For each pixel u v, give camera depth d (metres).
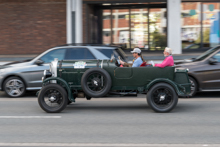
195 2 16.73
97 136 6.12
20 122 7.29
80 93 8.56
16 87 10.76
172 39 16.41
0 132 6.44
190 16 16.84
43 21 17.34
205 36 16.94
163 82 8.24
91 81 8.27
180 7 16.50
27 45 17.53
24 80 10.68
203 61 10.55
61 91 8.20
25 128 6.75
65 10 17.17
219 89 10.44
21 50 17.58
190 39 16.97
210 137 6.04
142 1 16.73
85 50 10.25
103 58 10.03
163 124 7.06
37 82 10.67
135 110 8.68
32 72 10.65
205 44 16.98
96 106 9.30
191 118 7.64
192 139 5.90
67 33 16.34
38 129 6.67
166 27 17.31
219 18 16.83
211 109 8.70
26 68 10.65
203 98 10.55
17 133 6.36
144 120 7.45
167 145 5.54
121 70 8.34
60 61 8.54
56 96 8.26
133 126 6.89
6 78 10.77
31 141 5.81
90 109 8.85
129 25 17.61
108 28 17.73
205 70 10.37
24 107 9.09
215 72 10.37
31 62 10.75
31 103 9.72
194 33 16.92
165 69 8.28
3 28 17.53
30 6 17.31
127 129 6.64
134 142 5.71
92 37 17.52
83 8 16.53
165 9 17.20
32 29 17.42
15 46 17.58
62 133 6.35
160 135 6.18
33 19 17.38
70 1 14.90
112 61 8.41
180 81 8.52
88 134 6.27
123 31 17.70
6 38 17.56
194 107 8.98
